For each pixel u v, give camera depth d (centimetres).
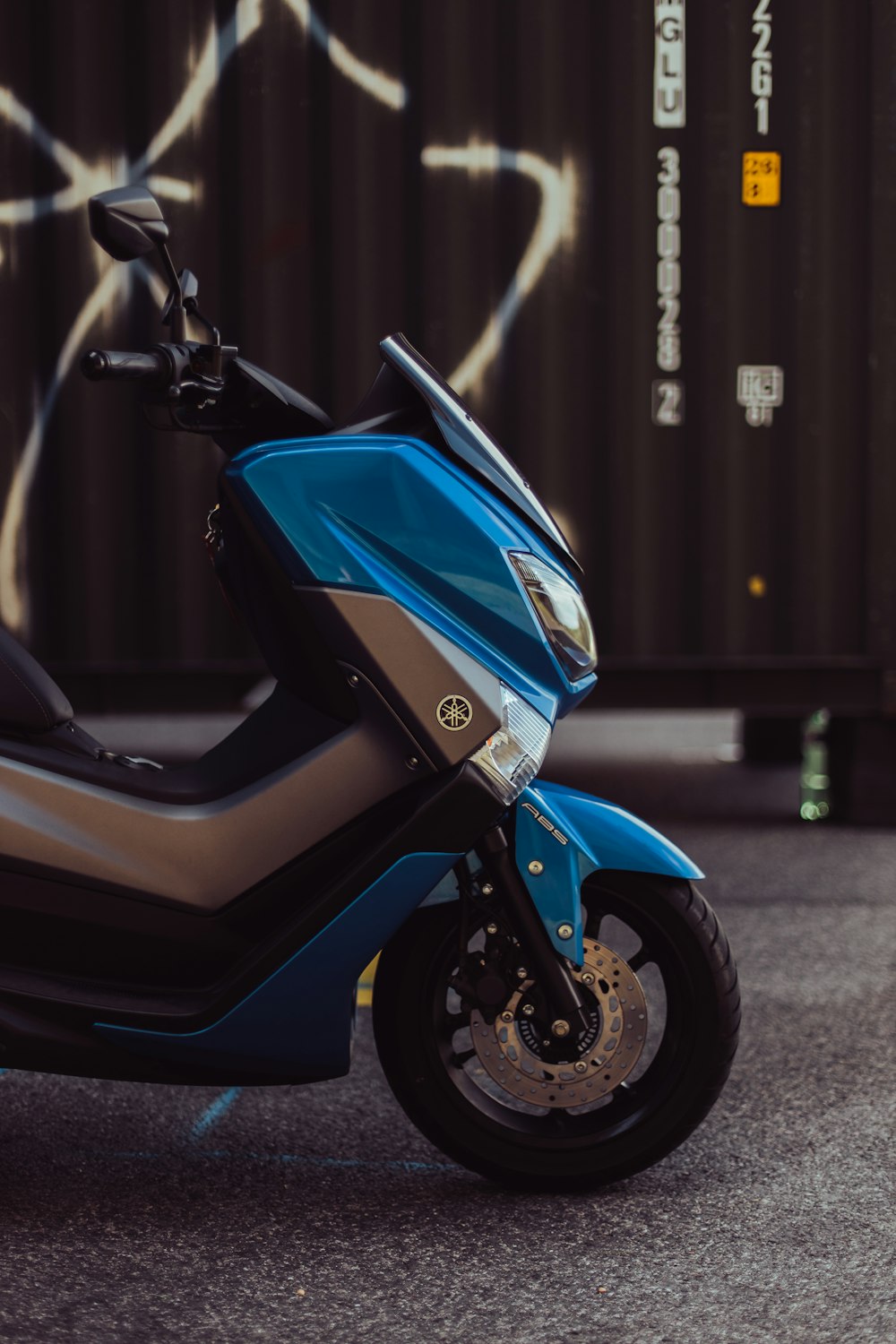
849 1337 259
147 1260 288
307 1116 364
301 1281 279
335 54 678
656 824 707
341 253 685
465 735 296
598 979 310
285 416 314
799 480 700
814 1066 397
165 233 286
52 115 676
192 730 965
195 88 677
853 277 693
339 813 300
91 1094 378
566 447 696
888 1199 316
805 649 705
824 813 735
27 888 300
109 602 689
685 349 695
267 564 300
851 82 687
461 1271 283
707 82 686
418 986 311
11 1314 266
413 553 299
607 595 702
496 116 683
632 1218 306
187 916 303
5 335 681
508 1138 314
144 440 684
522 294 689
